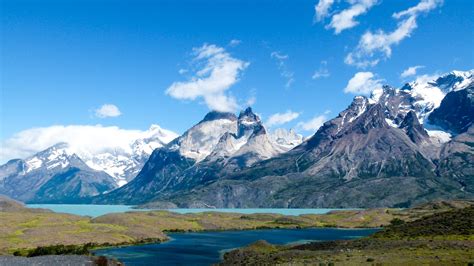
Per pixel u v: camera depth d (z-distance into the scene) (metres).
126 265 174.12
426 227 180.25
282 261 131.38
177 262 181.62
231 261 163.25
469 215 184.50
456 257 110.06
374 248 144.25
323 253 142.50
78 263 160.88
